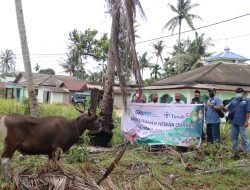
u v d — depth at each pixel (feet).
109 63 38.63
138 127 37.78
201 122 36.29
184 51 166.50
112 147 37.27
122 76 36.09
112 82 38.47
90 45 157.69
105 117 37.81
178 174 27.12
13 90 172.35
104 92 38.40
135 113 38.11
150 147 35.83
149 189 22.53
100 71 173.58
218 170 27.99
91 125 25.89
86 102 55.31
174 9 157.07
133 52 35.14
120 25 35.78
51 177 19.85
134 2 35.32
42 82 157.99
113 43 36.04
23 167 24.03
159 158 32.68
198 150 33.45
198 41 157.48
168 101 96.22
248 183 25.49
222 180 25.82
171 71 173.17
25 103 62.39
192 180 25.39
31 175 21.04
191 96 85.51
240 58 130.62
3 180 22.22
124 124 38.83
